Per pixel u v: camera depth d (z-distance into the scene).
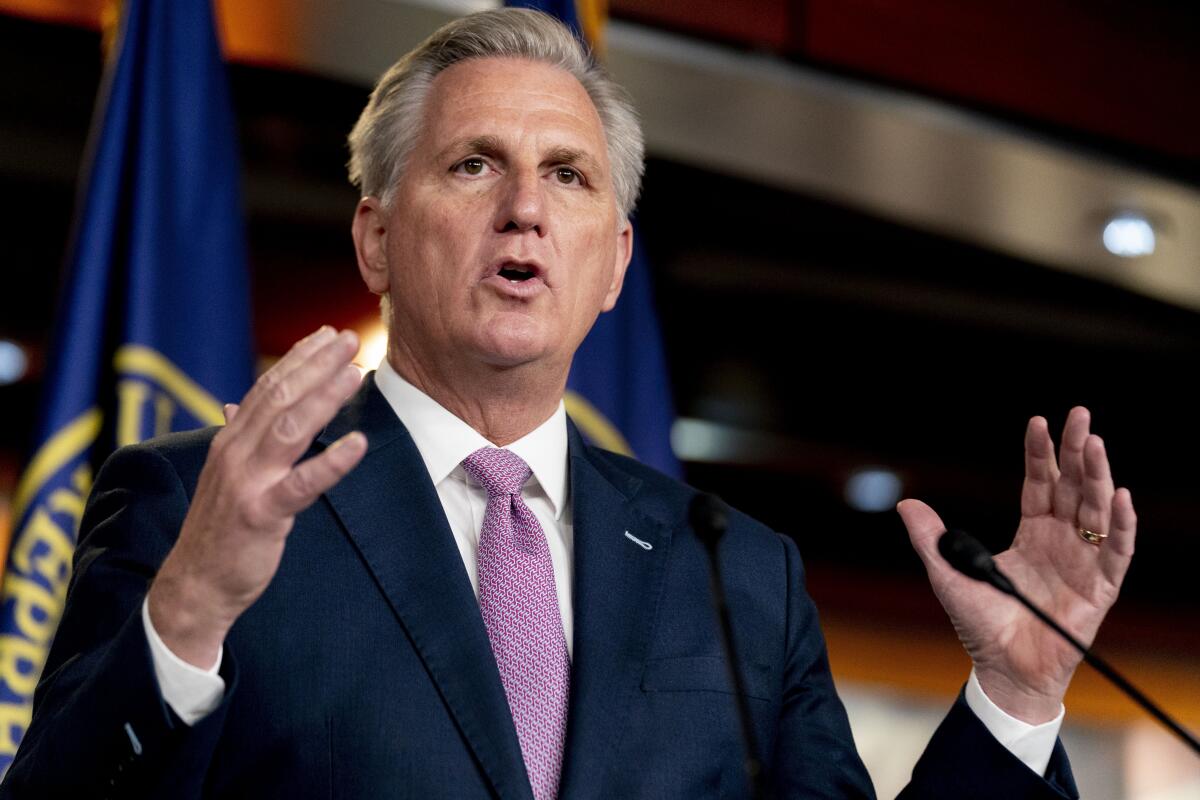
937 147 11.44
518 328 4.53
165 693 3.65
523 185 4.63
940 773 4.44
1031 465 4.51
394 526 4.31
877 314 14.30
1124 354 14.74
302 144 11.80
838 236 13.59
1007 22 11.62
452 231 4.64
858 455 14.96
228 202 7.85
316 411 3.48
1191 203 12.09
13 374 12.02
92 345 7.47
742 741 4.39
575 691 4.21
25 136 11.26
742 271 13.87
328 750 3.95
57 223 11.76
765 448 14.77
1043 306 14.32
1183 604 15.47
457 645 4.11
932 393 14.77
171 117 7.80
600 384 8.38
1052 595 4.45
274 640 4.05
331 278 12.60
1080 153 11.62
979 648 4.48
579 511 4.61
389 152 4.94
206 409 7.50
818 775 4.57
